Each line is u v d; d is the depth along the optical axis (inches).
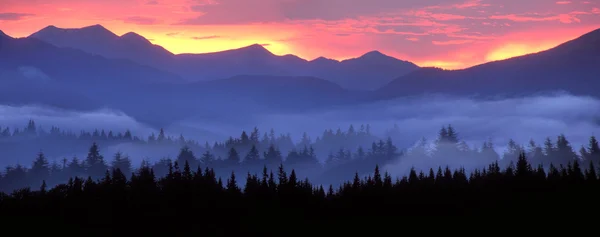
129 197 6136.8
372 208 6437.0
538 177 6909.5
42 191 6176.2
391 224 6166.3
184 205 6112.2
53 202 5930.1
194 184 6481.3
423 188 6840.6
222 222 5954.7
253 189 6663.4
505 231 6018.7
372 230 6077.8
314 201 6604.3
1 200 5944.9
